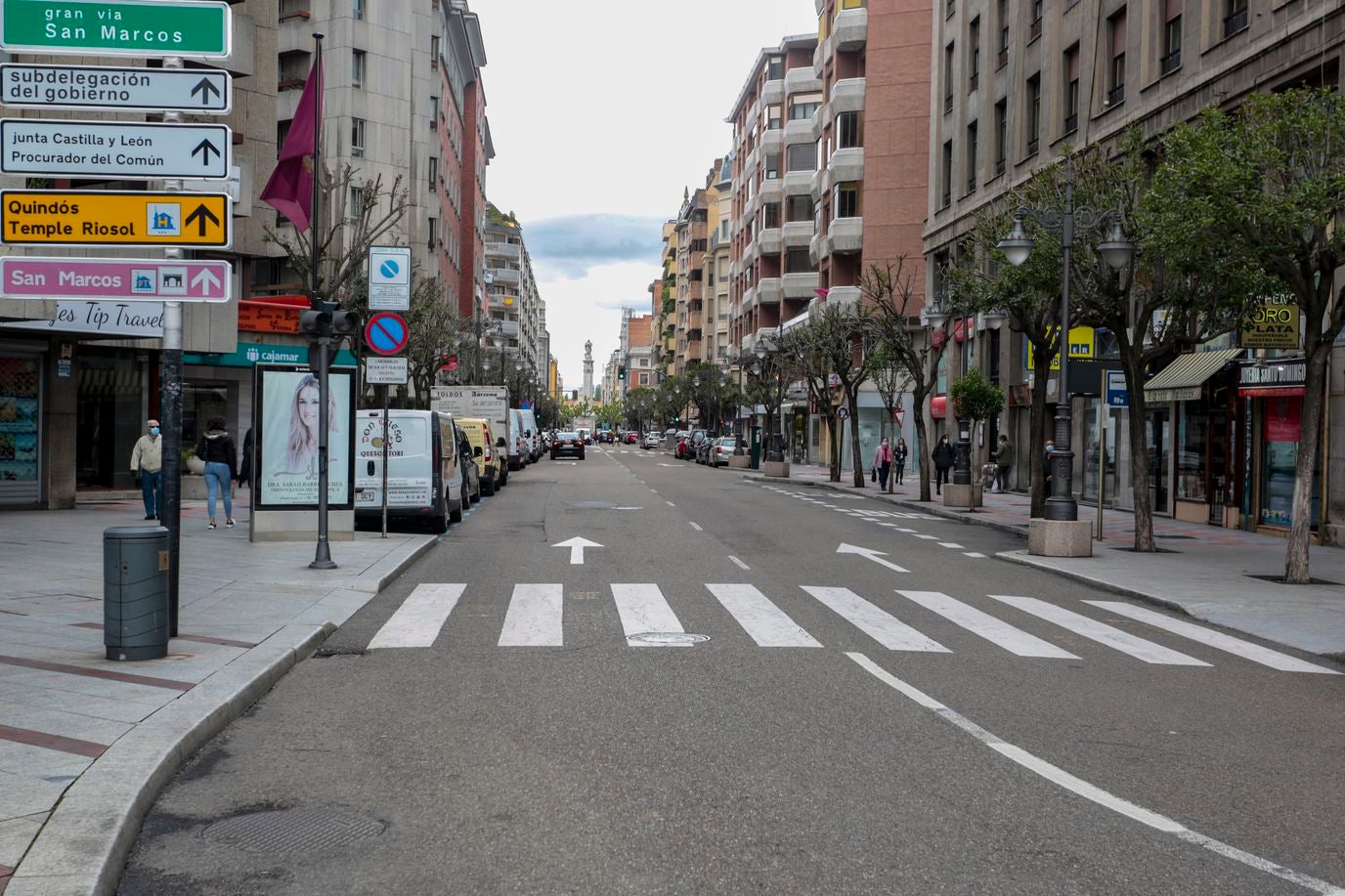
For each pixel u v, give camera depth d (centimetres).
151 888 407
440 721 656
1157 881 422
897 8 5050
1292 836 477
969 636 988
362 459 1875
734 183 8600
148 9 817
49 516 2058
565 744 607
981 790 533
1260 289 1630
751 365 5738
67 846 414
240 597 1107
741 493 3256
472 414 3794
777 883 413
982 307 2269
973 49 3809
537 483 3834
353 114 4559
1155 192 1411
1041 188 2067
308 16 4578
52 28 807
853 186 5266
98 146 820
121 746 552
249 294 3647
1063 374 1712
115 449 2748
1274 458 2122
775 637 955
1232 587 1332
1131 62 2625
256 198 3053
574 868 427
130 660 769
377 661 843
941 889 410
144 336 2256
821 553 1675
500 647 899
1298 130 1338
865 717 676
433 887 407
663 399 11675
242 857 438
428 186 5775
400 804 503
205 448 1919
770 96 6919
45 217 816
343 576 1280
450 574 1388
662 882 412
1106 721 684
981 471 3478
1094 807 511
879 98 5069
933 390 4434
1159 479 2630
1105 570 1496
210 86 830
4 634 861
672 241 13888
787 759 580
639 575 1384
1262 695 781
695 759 578
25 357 2197
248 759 575
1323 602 1221
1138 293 1998
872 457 5506
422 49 5050
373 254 1714
